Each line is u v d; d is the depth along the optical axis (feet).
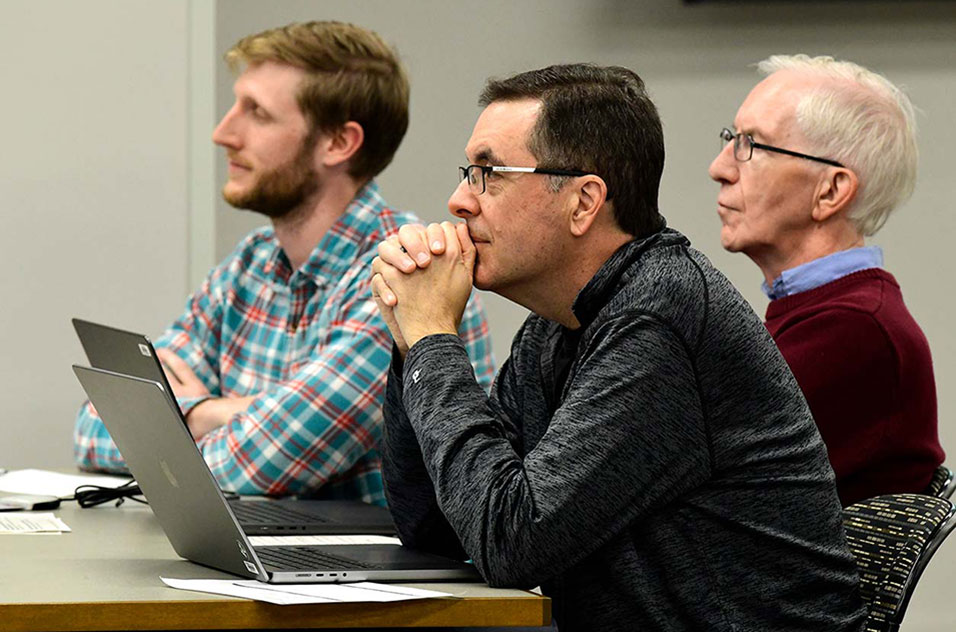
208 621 12.25
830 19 36.19
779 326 21.26
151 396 13.19
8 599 12.14
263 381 25.04
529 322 17.19
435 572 14.05
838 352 20.21
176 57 34.27
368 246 24.71
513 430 16.94
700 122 36.40
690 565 14.20
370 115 25.34
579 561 13.88
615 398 13.84
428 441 14.42
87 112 33.76
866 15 36.17
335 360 22.93
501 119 15.47
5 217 33.32
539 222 15.28
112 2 33.86
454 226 15.84
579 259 15.40
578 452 13.69
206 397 24.14
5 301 33.35
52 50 33.55
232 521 13.25
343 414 22.67
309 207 25.23
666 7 36.14
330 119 25.07
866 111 22.17
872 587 15.28
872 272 21.65
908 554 15.43
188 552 14.80
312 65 25.09
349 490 23.72
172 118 34.24
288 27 25.77
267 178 25.04
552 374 15.92
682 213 36.55
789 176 22.30
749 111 22.72
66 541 16.25
